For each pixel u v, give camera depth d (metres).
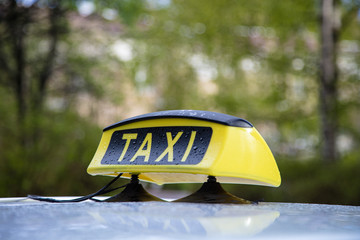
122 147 1.18
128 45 12.07
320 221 0.59
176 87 12.25
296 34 10.69
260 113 10.55
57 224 0.54
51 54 10.04
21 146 7.80
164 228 0.52
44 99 10.19
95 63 11.34
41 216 0.61
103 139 1.24
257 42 10.82
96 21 11.24
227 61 10.73
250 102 10.84
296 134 10.95
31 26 9.72
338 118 9.84
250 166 1.09
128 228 0.51
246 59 10.86
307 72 10.22
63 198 1.33
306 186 8.07
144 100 12.73
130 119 1.19
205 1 10.47
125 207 0.74
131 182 1.17
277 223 0.56
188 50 11.52
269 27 10.52
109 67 12.08
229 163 1.05
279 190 8.31
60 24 9.86
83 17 11.08
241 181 1.24
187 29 11.14
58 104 11.15
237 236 0.46
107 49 11.68
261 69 10.76
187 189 9.77
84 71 11.11
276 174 1.20
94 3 10.52
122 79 12.39
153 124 1.16
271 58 10.21
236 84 11.51
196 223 0.55
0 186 7.39
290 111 10.46
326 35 9.87
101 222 0.56
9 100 9.19
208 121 1.08
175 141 1.10
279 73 10.55
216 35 10.45
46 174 7.61
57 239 0.45
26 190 7.49
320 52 10.05
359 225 0.56
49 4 9.47
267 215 0.66
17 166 7.45
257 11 10.11
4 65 9.23
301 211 0.75
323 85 9.80
